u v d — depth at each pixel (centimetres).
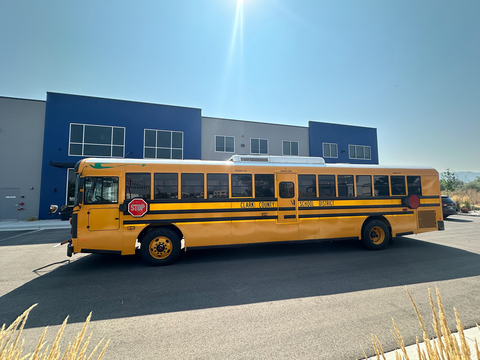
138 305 379
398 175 763
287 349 269
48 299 403
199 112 1975
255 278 492
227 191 636
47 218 1584
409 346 274
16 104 1625
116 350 270
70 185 1645
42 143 1653
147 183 594
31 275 521
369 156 2595
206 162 638
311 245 797
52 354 136
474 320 326
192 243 606
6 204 1575
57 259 649
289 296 406
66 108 1670
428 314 343
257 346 275
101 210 566
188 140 1938
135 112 1816
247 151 2184
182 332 304
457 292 412
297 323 322
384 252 696
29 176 1620
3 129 1596
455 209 1437
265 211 655
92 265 592
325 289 433
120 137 1773
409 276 495
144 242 583
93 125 1717
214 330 308
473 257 634
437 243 811
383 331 303
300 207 679
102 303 387
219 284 462
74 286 458
